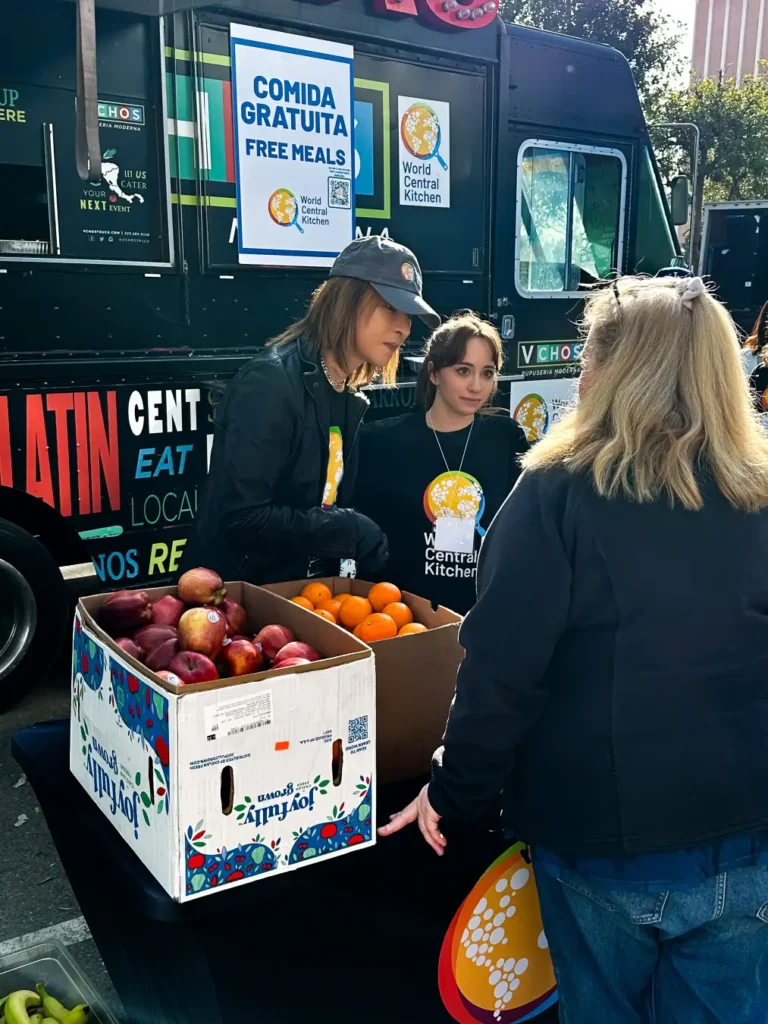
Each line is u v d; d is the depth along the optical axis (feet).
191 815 4.37
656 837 4.43
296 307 13.12
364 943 5.25
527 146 15.69
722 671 4.47
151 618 5.61
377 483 9.02
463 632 4.58
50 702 13.15
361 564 8.52
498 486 9.02
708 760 4.42
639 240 18.13
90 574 13.08
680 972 4.66
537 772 4.69
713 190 76.13
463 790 4.72
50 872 9.47
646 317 4.66
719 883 4.46
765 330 13.28
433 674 5.68
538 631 4.41
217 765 4.40
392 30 13.39
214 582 5.92
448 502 8.81
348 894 5.05
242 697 4.41
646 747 4.43
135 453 12.05
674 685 4.42
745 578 4.49
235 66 11.94
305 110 12.64
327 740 4.70
